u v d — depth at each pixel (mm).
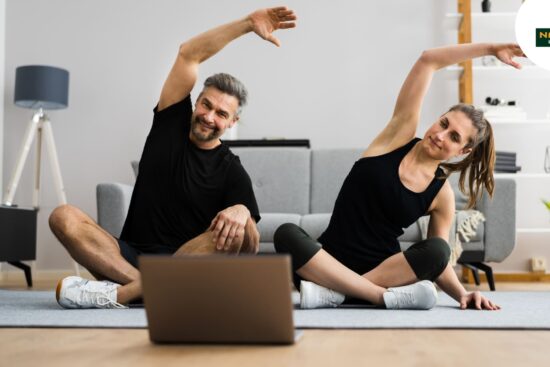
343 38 4891
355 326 1548
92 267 2125
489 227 3631
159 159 2268
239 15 4973
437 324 1596
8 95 4996
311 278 2049
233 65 4934
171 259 1137
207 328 1192
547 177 4555
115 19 5016
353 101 4863
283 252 2059
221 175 2281
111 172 4945
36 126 4562
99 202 3543
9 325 1574
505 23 4656
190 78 2277
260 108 4902
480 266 3709
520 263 4676
